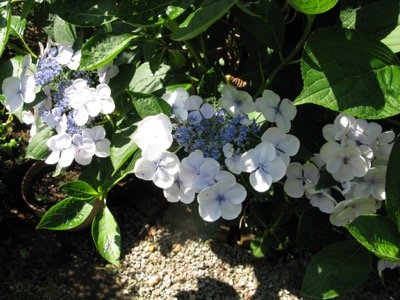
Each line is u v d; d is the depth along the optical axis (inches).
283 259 28.1
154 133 17.6
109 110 20.1
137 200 31.4
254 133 18.9
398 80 15.5
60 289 28.7
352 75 15.3
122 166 21.1
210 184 17.9
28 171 31.2
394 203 17.1
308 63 15.4
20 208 32.5
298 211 21.8
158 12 17.3
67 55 21.1
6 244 31.0
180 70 22.1
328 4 15.6
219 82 19.5
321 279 20.7
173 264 29.0
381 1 17.9
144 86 22.0
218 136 18.2
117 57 23.2
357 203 19.6
